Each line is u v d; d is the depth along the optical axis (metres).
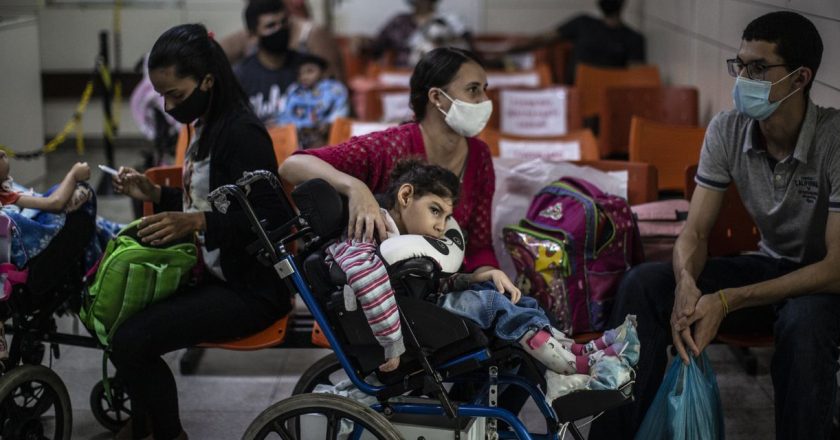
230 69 3.24
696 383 2.91
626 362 2.64
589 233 3.24
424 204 2.72
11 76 6.19
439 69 3.09
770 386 3.95
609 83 6.77
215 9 8.84
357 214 2.71
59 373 4.08
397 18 8.62
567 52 8.62
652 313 3.12
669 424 2.91
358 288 2.50
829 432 2.85
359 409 2.61
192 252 3.10
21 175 6.39
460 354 2.64
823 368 2.82
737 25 5.13
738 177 3.26
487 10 9.94
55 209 3.05
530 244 3.27
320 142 5.55
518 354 2.71
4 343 3.00
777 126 3.07
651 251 3.67
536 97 5.66
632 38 8.00
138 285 3.00
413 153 3.19
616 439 3.07
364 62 8.65
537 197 3.47
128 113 8.89
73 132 8.88
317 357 4.33
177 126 5.90
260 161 3.19
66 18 8.74
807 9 3.95
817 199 3.08
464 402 2.83
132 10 8.77
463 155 3.25
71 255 3.12
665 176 4.76
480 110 3.09
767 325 3.22
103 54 7.21
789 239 3.25
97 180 7.62
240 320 3.16
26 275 2.96
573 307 3.25
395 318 2.51
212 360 4.29
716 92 5.65
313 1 9.19
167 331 3.03
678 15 6.79
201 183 3.25
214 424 3.66
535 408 3.78
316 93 5.61
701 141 4.74
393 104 5.77
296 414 2.68
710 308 2.94
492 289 2.79
